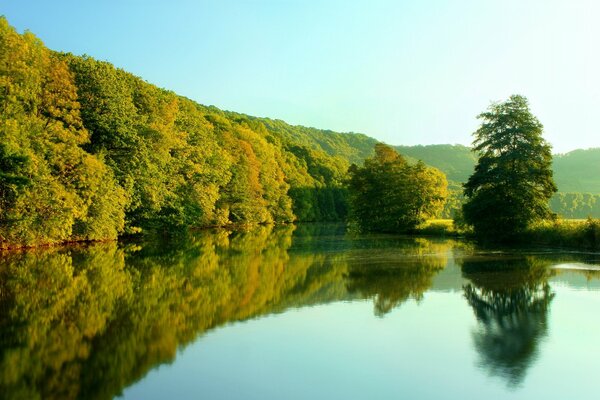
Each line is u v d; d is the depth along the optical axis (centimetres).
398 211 6681
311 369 1216
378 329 1577
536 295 2070
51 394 1049
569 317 1706
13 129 3164
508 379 1161
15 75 3431
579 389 1096
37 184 3406
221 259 3388
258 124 14188
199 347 1385
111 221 4419
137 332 1524
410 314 1770
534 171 4678
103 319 1675
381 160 7656
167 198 5559
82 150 3912
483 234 4947
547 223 4556
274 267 2989
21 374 1163
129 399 1028
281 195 11006
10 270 2655
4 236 3431
